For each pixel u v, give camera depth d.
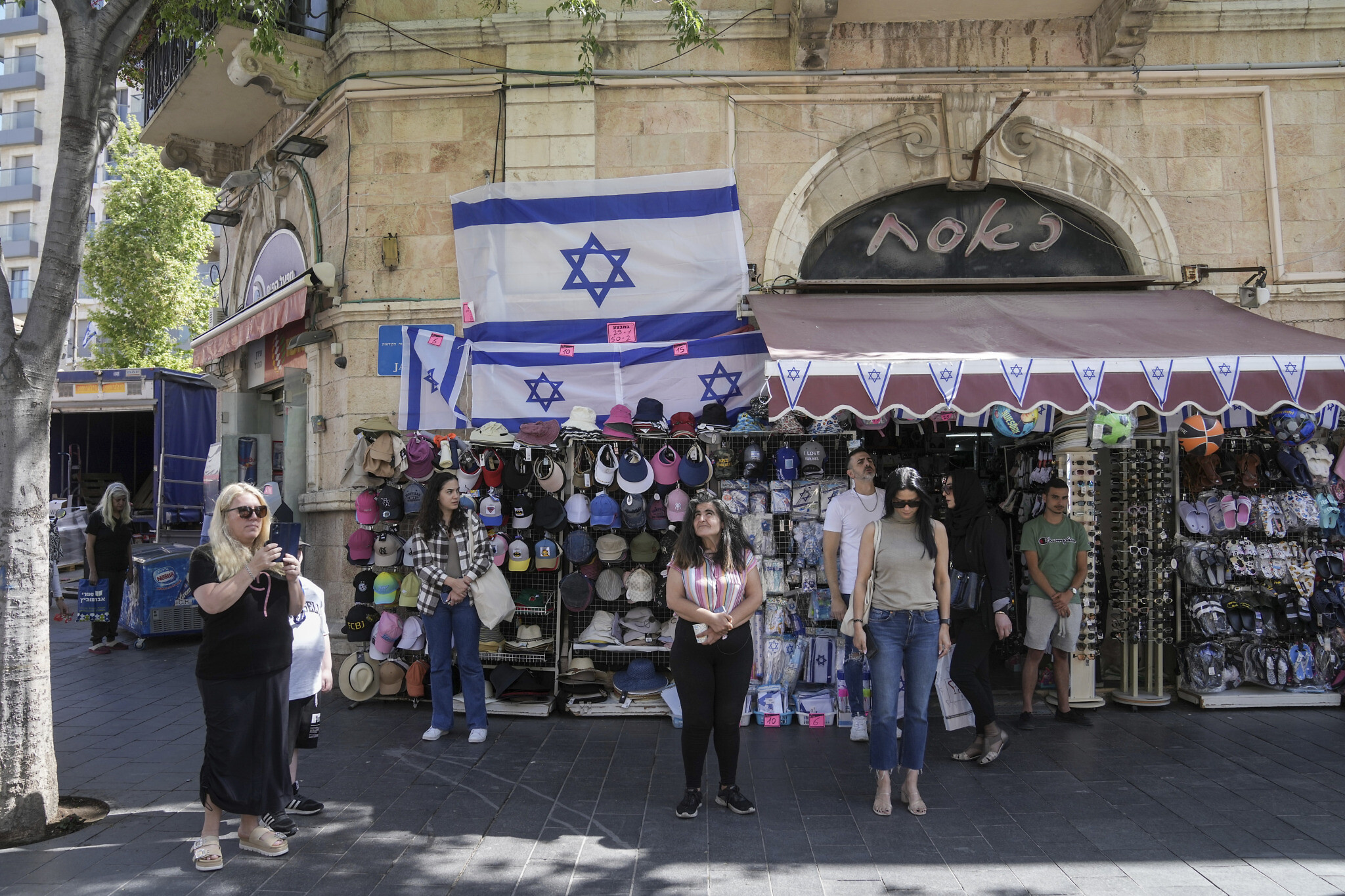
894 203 8.09
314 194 8.80
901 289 7.84
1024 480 8.11
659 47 7.97
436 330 7.76
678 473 6.79
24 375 4.52
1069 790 4.95
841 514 5.52
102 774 5.35
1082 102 7.88
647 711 6.53
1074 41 7.88
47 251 4.63
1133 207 7.88
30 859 4.08
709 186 7.71
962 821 4.50
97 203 32.28
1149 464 6.89
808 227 7.84
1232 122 7.93
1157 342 6.34
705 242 7.69
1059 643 6.37
